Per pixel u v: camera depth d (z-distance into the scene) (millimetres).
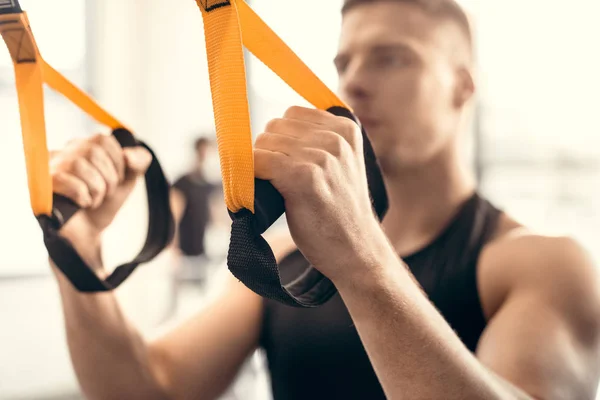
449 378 436
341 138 428
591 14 4996
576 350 620
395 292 438
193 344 823
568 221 5031
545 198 5102
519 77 5102
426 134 734
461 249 732
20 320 4652
